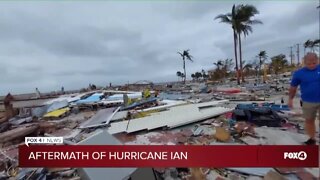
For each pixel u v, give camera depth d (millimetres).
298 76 5293
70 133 8719
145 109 11945
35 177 4984
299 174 4410
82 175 4508
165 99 16375
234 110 8781
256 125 7641
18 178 5105
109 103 15711
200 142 6441
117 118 10164
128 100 15078
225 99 14781
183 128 8008
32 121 12492
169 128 7887
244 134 6707
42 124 9969
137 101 15148
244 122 7863
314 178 4266
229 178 4551
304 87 5258
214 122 8430
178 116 9039
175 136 7160
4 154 6711
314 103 5176
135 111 11391
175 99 16297
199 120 8578
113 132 7609
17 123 12172
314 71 5090
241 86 24734
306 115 5367
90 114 13211
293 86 5445
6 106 14812
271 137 6297
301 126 7207
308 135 5559
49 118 12875
